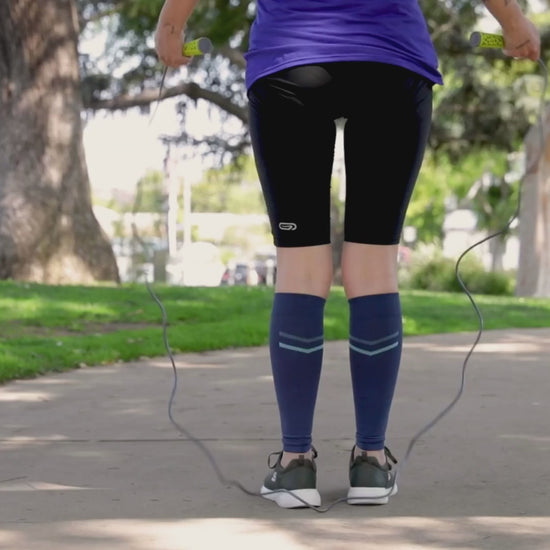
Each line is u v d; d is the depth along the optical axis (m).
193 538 2.99
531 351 8.38
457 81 27.22
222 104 27.95
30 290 12.82
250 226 71.88
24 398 5.93
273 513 3.31
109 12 25.16
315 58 3.30
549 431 4.82
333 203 29.64
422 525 3.15
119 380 6.67
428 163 30.16
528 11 25.56
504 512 3.32
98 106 27.61
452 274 29.86
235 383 6.54
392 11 3.35
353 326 3.48
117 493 3.62
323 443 4.54
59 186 16.31
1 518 3.24
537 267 26.50
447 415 5.27
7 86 16.42
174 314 10.91
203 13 22.56
